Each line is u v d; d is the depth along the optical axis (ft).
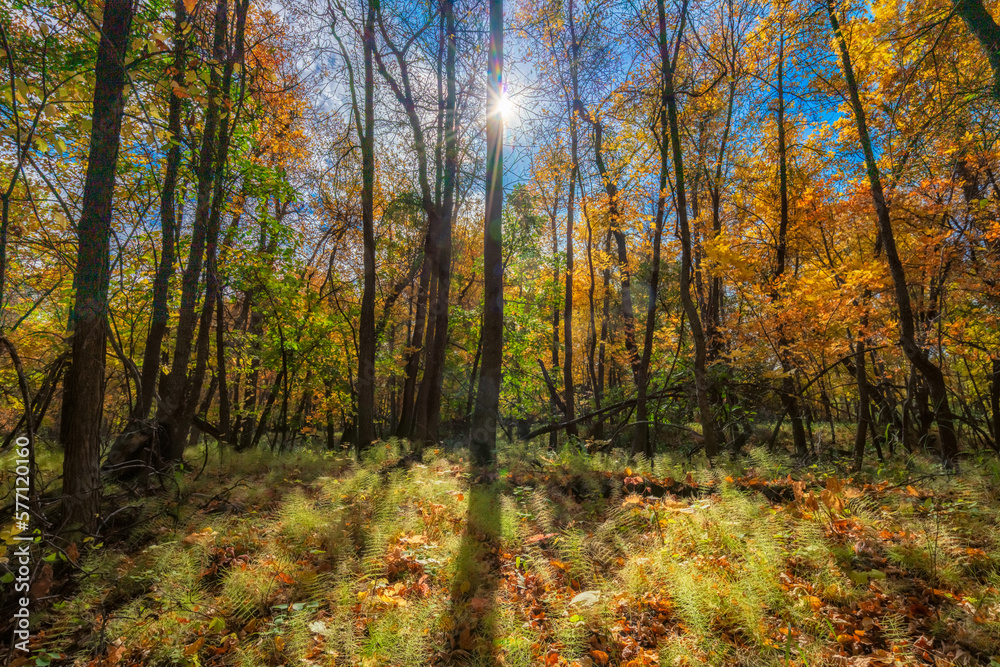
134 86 12.62
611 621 9.62
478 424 23.06
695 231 36.81
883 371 30.35
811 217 27.78
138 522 15.02
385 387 52.19
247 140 26.27
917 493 14.79
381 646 8.89
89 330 13.17
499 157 24.00
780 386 29.19
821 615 9.46
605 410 35.22
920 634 9.04
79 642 9.64
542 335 53.26
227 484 20.49
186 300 22.75
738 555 11.71
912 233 26.71
